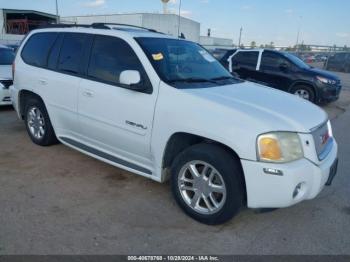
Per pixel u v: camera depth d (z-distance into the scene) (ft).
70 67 15.64
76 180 14.40
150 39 14.01
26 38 18.85
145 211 12.15
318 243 10.75
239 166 10.63
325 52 75.20
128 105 12.85
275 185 10.03
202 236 10.82
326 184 11.66
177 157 11.82
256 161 10.07
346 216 12.50
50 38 17.21
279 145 10.12
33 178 14.43
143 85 12.55
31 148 18.02
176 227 11.24
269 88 14.57
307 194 10.62
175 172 11.88
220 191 10.88
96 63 14.51
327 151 11.75
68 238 10.39
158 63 12.85
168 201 12.92
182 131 11.35
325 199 13.80
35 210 11.87
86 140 15.47
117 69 13.61
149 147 12.51
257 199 10.30
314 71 35.12
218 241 10.61
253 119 10.35
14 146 18.28
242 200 10.86
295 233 11.24
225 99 11.47
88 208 12.18
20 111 19.24
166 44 14.25
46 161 16.31
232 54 38.65
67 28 16.56
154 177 12.65
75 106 15.12
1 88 26.09
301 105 12.42
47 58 16.98
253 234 11.06
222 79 14.48
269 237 10.94
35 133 18.44
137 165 13.38
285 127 10.37
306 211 12.71
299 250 10.36
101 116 13.97
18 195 12.89
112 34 14.29
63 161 16.39
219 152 10.76
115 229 10.97
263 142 10.06
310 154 10.57
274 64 36.32
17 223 11.03
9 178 14.33
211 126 10.73
